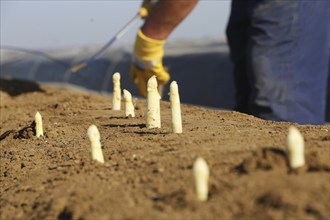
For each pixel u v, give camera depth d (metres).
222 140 2.14
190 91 5.78
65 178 2.04
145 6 3.76
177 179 1.89
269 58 3.58
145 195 1.85
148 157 2.07
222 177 1.84
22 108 3.44
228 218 1.74
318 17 3.59
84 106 3.28
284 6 3.55
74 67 4.41
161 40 3.39
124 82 5.49
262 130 2.31
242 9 3.68
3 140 2.66
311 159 1.84
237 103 4.00
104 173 2.01
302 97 3.60
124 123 2.68
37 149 2.45
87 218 1.82
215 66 6.00
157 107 2.46
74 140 2.49
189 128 2.40
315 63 3.63
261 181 1.80
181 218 1.75
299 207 1.72
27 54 6.27
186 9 3.30
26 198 2.02
